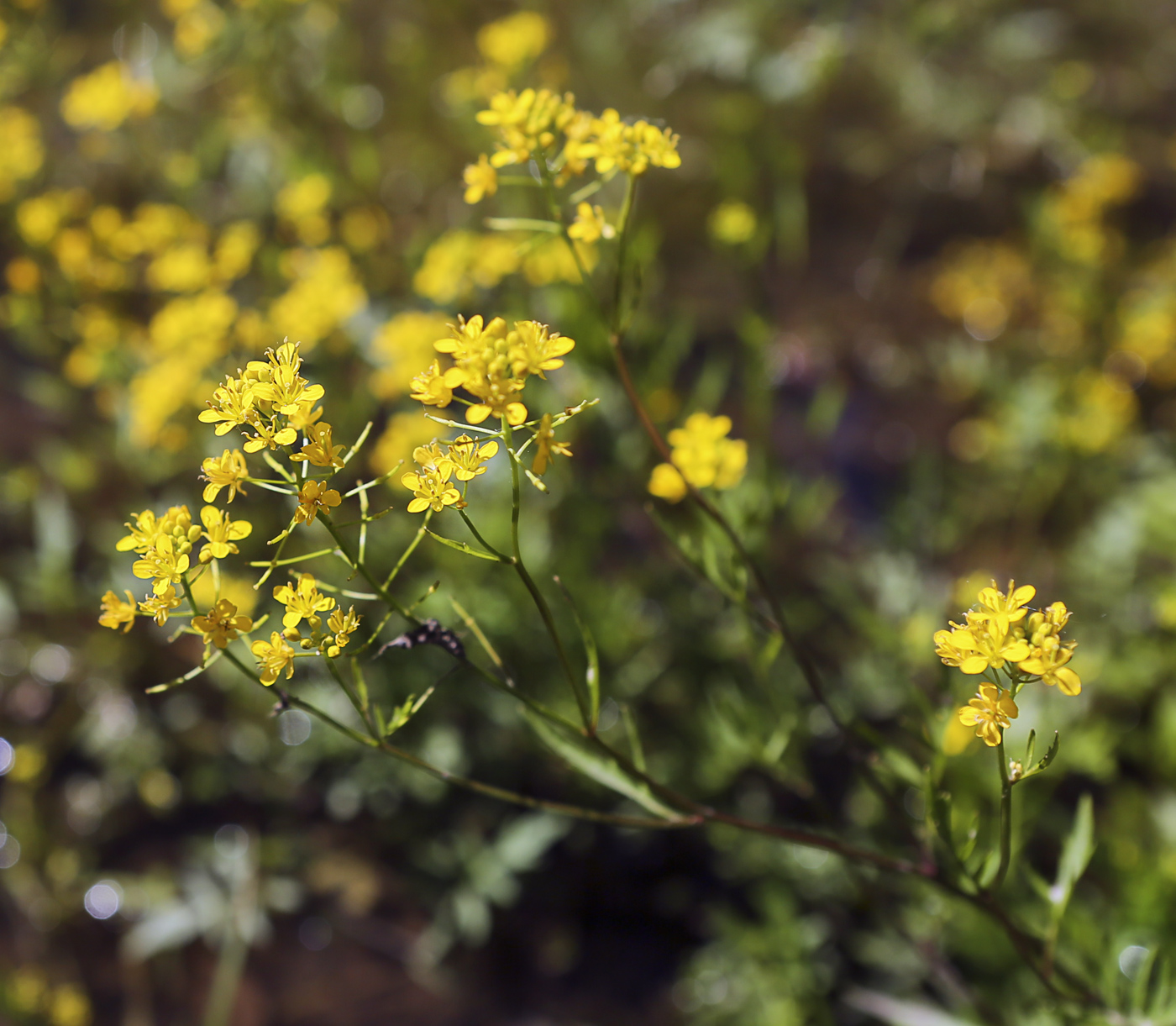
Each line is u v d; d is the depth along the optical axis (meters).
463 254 0.57
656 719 0.63
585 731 0.32
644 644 0.64
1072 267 0.81
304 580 0.29
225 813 0.68
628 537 0.70
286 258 0.68
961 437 0.87
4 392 0.86
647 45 0.93
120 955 0.64
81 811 0.69
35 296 0.65
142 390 0.55
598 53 0.92
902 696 0.61
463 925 0.58
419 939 0.63
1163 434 0.77
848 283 1.00
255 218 0.77
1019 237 0.98
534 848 0.59
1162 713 0.56
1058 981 0.38
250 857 0.64
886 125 1.02
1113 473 0.72
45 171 0.79
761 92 0.83
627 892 0.64
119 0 0.92
